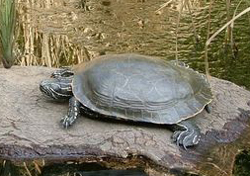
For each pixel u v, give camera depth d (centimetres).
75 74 385
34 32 598
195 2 664
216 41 563
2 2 450
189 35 585
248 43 553
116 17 639
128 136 367
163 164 354
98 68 379
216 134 381
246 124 398
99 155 363
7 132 371
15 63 518
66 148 364
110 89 367
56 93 388
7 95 405
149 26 611
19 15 645
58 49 560
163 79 372
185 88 372
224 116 396
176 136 365
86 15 647
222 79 468
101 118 381
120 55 393
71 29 609
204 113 396
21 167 355
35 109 391
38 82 430
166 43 569
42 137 368
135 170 354
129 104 363
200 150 367
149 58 390
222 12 631
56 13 653
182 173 348
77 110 374
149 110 362
